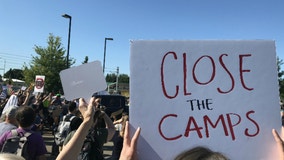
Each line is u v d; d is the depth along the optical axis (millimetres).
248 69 1983
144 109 1948
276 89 1969
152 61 1979
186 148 1913
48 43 31172
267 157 1918
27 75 31094
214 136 1922
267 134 1936
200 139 1920
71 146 1934
